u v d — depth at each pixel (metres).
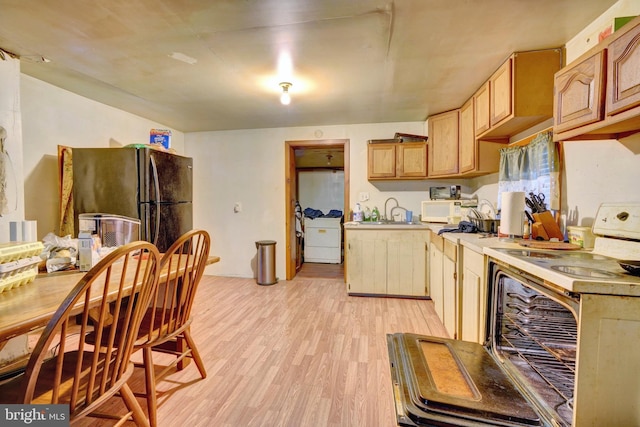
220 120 3.83
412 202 3.99
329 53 2.06
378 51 2.03
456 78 2.48
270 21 1.67
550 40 1.88
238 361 2.07
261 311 3.01
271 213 4.31
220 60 2.16
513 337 1.48
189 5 1.53
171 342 2.05
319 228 5.47
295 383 1.82
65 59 2.14
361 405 1.63
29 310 0.99
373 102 3.10
